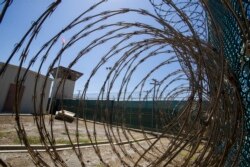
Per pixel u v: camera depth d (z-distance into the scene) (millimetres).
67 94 27188
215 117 1737
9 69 20141
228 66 1637
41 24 1410
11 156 4516
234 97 1668
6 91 20000
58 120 13336
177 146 1612
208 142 1649
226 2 1463
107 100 3158
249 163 1867
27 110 21172
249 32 1418
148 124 13438
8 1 1097
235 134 1644
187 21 1618
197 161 1702
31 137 6461
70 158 4828
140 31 2234
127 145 6742
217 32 1404
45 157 4234
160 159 1634
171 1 1587
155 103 5062
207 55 1828
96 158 4938
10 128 8258
